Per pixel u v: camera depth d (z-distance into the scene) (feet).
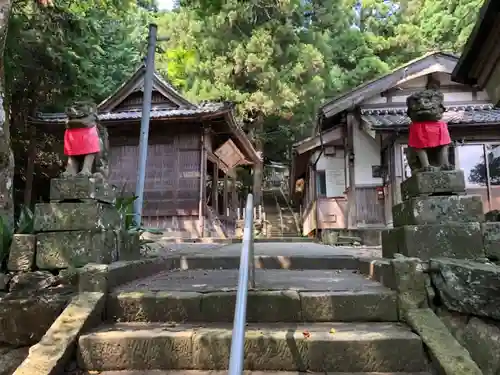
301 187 66.54
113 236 11.43
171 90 42.04
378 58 70.13
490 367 7.45
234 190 59.77
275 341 8.13
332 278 12.34
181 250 21.13
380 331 8.48
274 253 18.03
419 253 10.09
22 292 9.99
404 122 34.06
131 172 41.98
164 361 8.20
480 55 15.17
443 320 8.80
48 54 30.25
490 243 9.84
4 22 14.58
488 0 12.27
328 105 41.16
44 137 40.86
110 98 43.01
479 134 34.81
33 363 7.59
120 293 9.72
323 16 68.69
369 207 40.01
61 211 10.60
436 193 10.59
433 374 7.75
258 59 56.80
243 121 69.10
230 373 5.05
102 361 8.22
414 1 71.87
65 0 31.45
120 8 39.27
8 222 12.44
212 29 60.13
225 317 9.44
